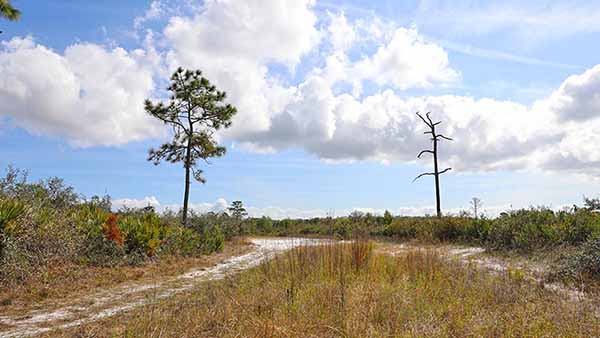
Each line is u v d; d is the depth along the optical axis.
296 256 10.54
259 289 8.23
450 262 10.15
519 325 5.67
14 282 9.97
